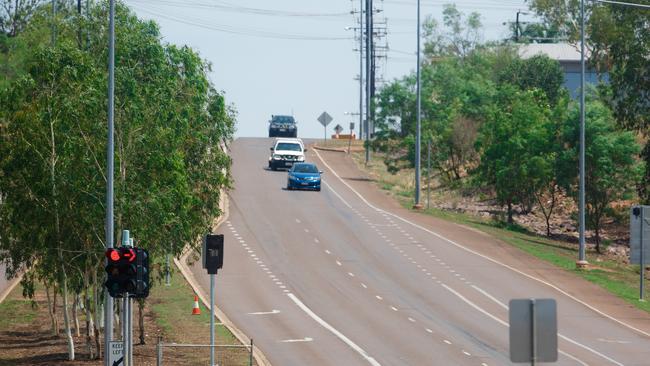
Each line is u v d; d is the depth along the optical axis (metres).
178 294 95.62
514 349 35.16
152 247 72.56
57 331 82.75
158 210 69.75
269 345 77.56
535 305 35.12
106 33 74.00
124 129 69.12
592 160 137.62
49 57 70.44
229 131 83.38
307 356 73.94
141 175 70.44
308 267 107.88
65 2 133.38
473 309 92.62
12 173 70.50
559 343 81.56
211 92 82.62
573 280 109.25
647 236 105.19
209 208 81.69
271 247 116.44
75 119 68.88
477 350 76.75
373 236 124.44
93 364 70.69
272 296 95.44
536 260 118.06
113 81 61.94
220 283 100.19
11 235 73.19
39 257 73.69
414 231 128.75
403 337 81.00
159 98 70.62
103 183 69.69
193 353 73.75
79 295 88.44
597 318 92.69
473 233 130.50
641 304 100.56
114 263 56.19
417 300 95.44
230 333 80.56
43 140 70.31
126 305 58.66
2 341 80.00
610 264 126.69
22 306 94.69
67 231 70.88
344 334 81.69
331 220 133.12
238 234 122.44
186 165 78.81
